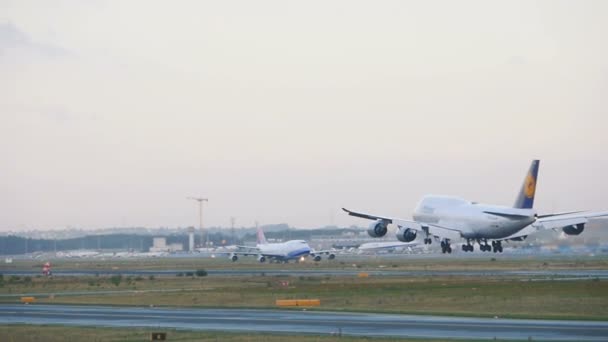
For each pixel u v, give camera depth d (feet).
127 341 542.98
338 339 535.19
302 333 573.74
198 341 539.29
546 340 518.78
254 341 532.73
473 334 556.10
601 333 556.10
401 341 520.83
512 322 630.33
